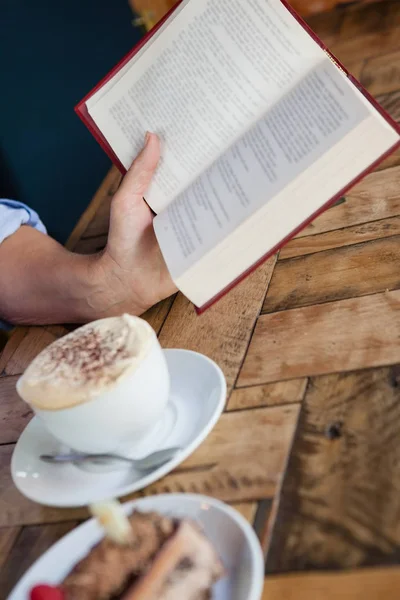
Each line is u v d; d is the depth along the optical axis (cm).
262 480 54
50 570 50
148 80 80
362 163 64
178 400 66
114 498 56
